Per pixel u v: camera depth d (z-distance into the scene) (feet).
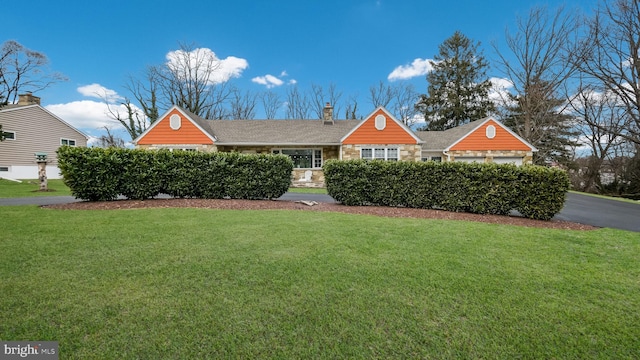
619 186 81.20
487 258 14.05
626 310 9.37
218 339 7.46
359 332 7.90
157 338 7.43
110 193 29.35
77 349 6.97
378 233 18.47
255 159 32.83
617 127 66.44
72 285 10.17
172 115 55.77
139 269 11.72
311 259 13.32
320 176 58.90
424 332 7.95
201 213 23.76
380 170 30.12
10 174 67.92
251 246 15.05
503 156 61.31
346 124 66.49
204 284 10.52
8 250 13.61
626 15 57.21
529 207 26.03
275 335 7.69
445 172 28.53
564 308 9.38
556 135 83.51
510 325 8.36
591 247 16.55
